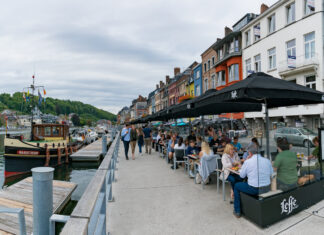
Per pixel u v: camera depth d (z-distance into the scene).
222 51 30.80
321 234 3.33
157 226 3.79
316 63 17.95
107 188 4.38
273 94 3.91
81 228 1.62
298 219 3.82
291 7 20.72
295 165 4.12
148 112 93.12
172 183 6.50
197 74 39.62
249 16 27.31
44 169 1.87
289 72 20.05
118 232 3.61
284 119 21.22
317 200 4.52
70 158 19.36
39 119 23.61
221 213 4.23
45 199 1.84
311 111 18.44
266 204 3.60
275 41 22.11
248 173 3.82
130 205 4.81
